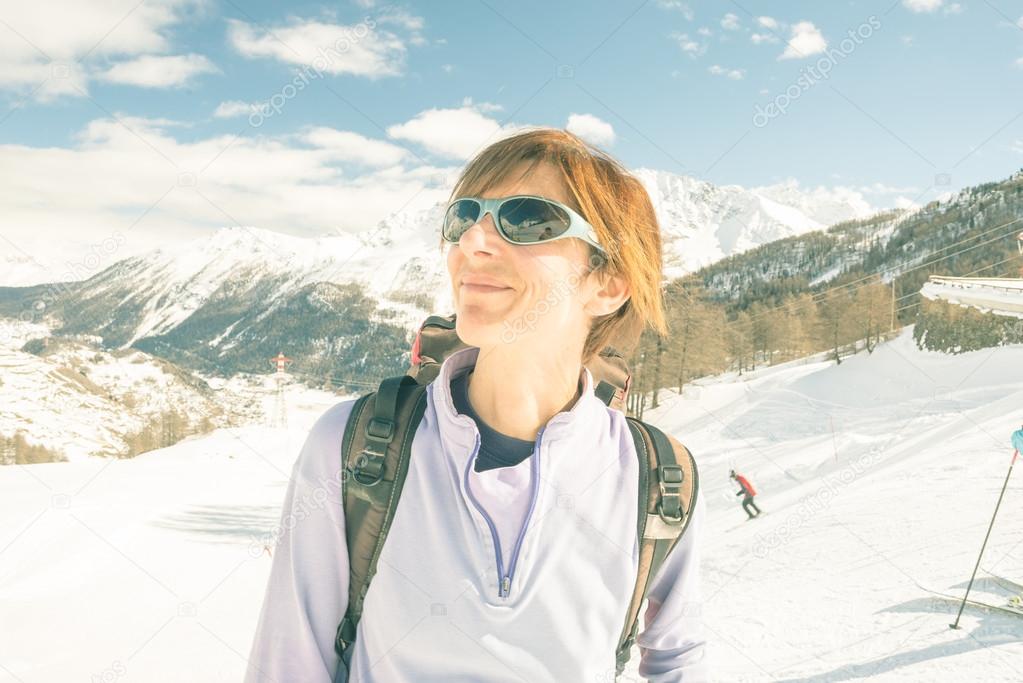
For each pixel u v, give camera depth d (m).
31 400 124.44
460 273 1.05
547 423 1.09
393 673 1.00
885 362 75.69
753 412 59.66
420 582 1.00
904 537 14.99
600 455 1.11
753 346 90.44
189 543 35.44
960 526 15.03
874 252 151.50
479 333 1.02
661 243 1.20
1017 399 35.41
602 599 1.05
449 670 0.99
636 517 1.11
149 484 57.28
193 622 21.02
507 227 1.01
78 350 168.38
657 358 60.94
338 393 156.75
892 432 41.59
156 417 125.31
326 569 1.05
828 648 9.59
